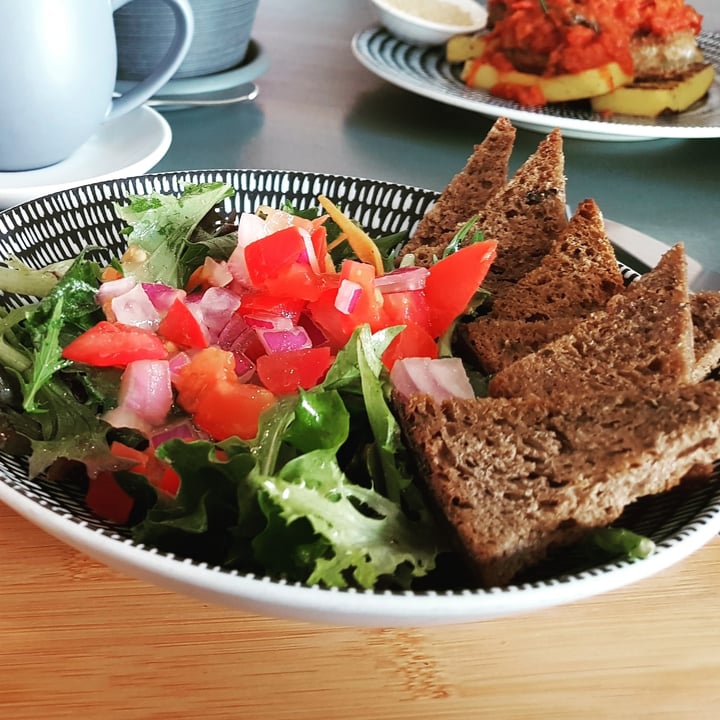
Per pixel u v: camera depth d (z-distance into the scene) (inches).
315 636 9.0
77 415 10.1
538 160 13.4
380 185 14.8
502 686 8.6
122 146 17.8
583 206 12.3
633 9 21.1
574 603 9.4
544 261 12.0
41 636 8.7
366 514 9.0
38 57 15.1
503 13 23.0
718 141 22.0
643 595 9.6
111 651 8.7
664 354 9.7
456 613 7.6
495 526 8.4
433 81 22.4
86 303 11.2
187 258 12.5
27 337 11.2
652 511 9.1
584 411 9.0
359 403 10.1
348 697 8.4
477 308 12.3
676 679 8.8
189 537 8.8
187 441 9.1
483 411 9.2
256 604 7.6
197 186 12.8
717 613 9.4
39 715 8.1
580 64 20.8
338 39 28.1
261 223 12.0
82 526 8.1
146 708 8.2
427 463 9.1
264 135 20.7
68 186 15.8
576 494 8.5
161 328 10.8
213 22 20.6
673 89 21.0
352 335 9.9
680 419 8.4
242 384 10.1
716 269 16.0
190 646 8.8
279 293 10.8
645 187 19.3
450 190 14.3
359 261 12.8
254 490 8.3
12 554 9.5
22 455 10.0
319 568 8.1
